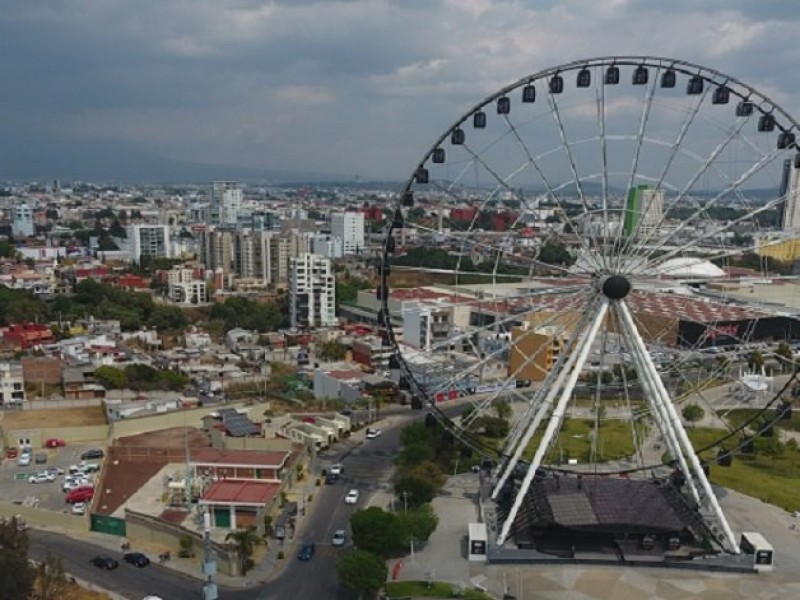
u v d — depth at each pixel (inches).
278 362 7834.6
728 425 5211.6
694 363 6628.9
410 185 3673.7
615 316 3654.0
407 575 3312.0
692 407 5590.6
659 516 3501.5
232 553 3390.7
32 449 5221.5
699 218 4845.0
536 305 4931.1
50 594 3024.1
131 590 3250.5
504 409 5713.6
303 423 5531.5
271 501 3890.3
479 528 3531.0
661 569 3363.7
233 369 7396.7
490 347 7327.8
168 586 3292.3
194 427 5615.2
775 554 3526.1
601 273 3565.5
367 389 6491.1
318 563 3494.1
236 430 5157.5
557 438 5113.2
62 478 4690.0
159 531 3727.9
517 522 3622.0
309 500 4244.6
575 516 3472.0
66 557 3580.2
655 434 5502.0
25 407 6166.3
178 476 4352.9
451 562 3432.6
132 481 4475.9
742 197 3762.3
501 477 3833.7
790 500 4217.5
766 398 6284.5
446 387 4244.6
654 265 3572.8
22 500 4315.9
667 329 6461.6
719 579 3284.9
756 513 4008.4
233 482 4074.8
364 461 4965.6
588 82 3565.5
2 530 2984.7
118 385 6638.8
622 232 3545.8
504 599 3112.7
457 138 3636.8
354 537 3425.2
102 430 5457.7
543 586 3216.0
